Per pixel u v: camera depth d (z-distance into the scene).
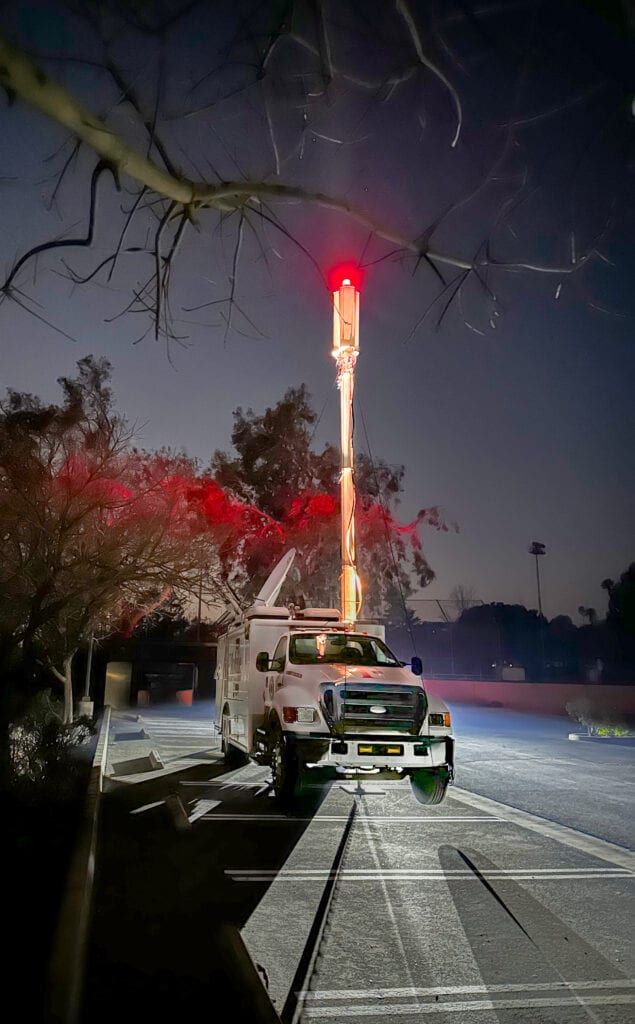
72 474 13.11
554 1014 4.53
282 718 11.10
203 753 19.86
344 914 6.35
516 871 7.87
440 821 10.63
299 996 4.74
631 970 5.21
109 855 8.24
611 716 26.91
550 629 71.44
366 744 10.77
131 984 4.66
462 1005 4.64
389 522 33.56
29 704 10.84
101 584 12.90
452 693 50.12
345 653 13.22
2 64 2.12
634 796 13.30
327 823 10.39
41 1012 3.54
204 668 54.00
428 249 2.75
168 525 14.16
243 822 10.37
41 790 10.02
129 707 46.47
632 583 54.47
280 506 34.03
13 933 4.87
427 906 6.61
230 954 5.26
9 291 2.33
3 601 11.68
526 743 23.88
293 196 2.71
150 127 2.32
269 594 17.58
